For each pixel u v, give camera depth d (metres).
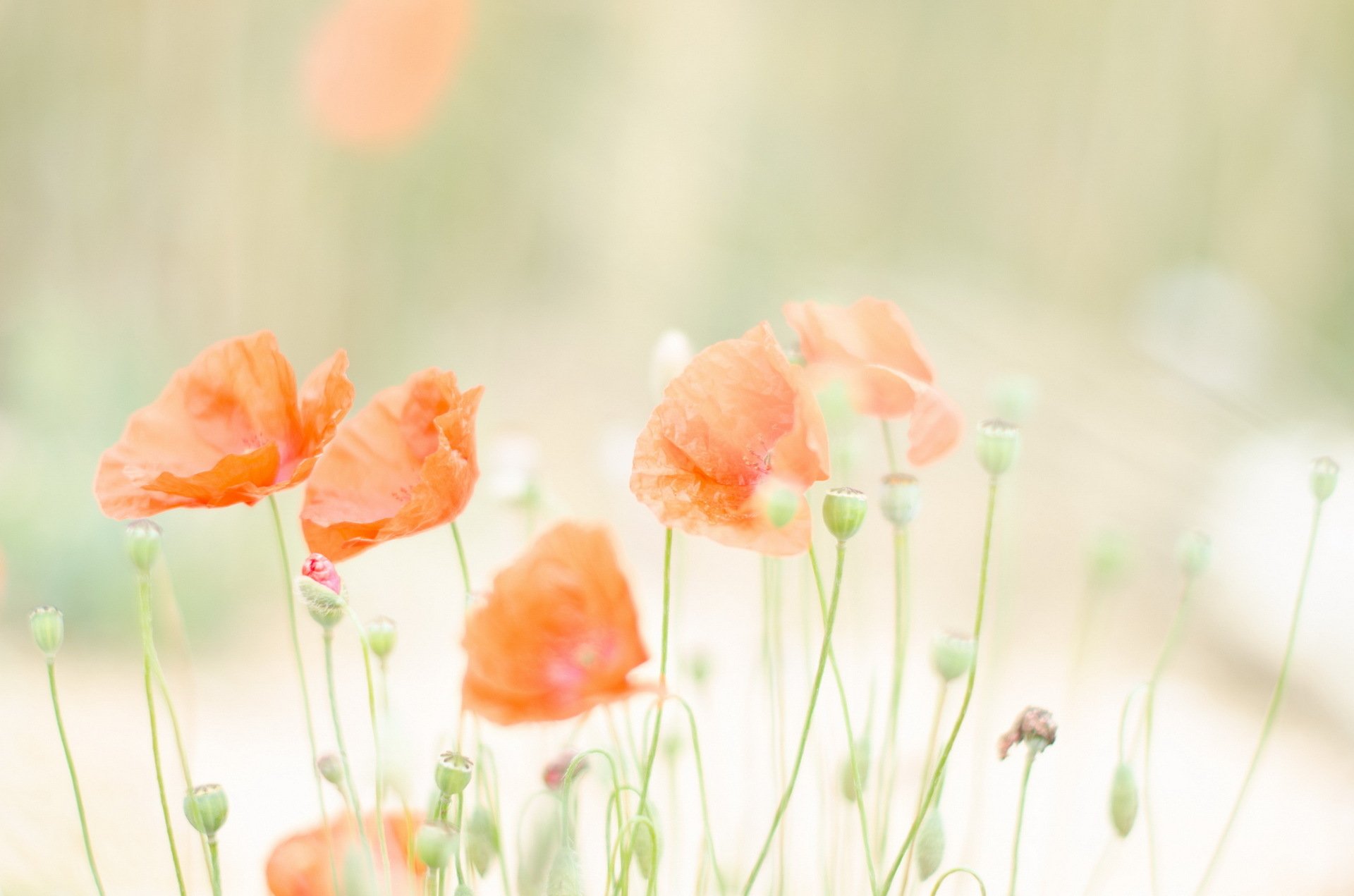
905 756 1.88
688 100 5.70
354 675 3.05
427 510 1.49
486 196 5.32
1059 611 3.45
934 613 3.34
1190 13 5.16
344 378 1.49
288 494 3.76
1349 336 4.77
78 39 4.38
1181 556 1.54
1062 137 5.52
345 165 4.84
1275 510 3.58
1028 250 5.55
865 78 6.12
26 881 1.65
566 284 5.61
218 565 3.52
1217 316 4.52
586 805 1.75
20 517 3.36
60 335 4.05
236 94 4.54
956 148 5.77
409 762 1.47
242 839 2.05
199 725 2.63
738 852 1.63
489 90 5.25
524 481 1.64
